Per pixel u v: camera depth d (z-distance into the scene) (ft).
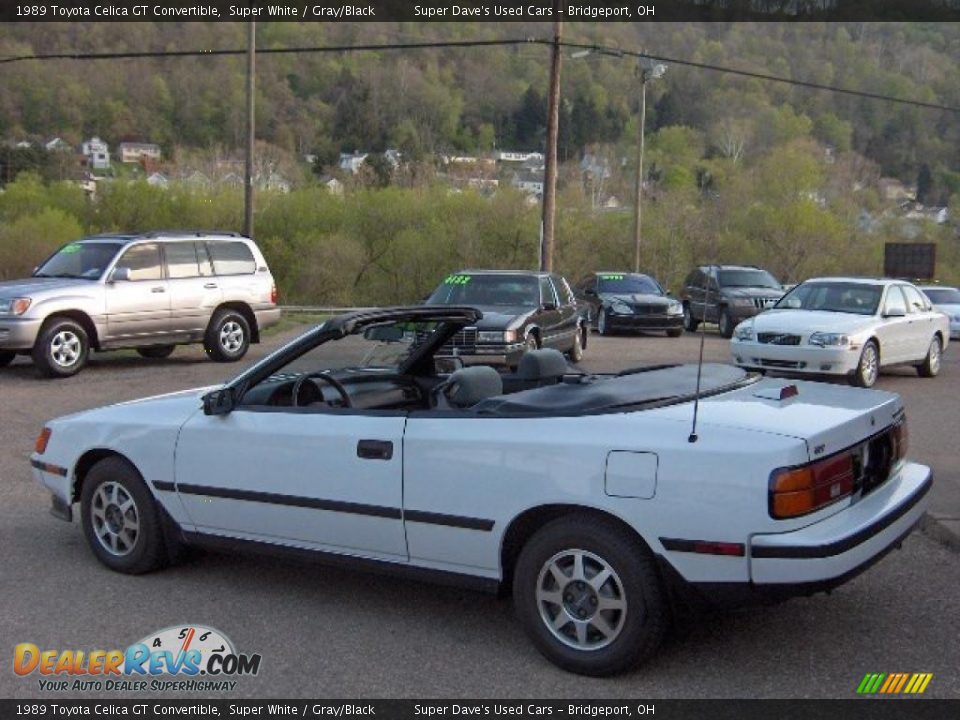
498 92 318.45
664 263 130.41
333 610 17.24
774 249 138.31
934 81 267.59
